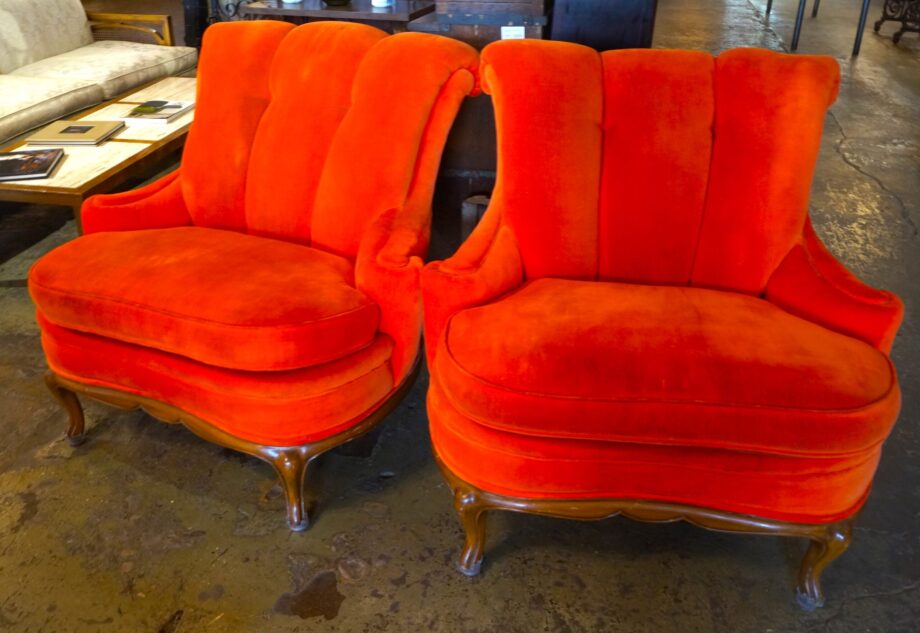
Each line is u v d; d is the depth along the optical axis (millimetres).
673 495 1226
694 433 1130
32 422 1777
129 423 1775
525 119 1464
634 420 1136
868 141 3676
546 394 1145
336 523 1499
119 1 5355
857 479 1180
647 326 1247
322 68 1624
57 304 1446
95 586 1357
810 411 1103
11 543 1444
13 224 2781
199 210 1768
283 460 1398
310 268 1478
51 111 2959
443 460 1317
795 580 1380
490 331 1245
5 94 2904
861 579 1385
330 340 1326
